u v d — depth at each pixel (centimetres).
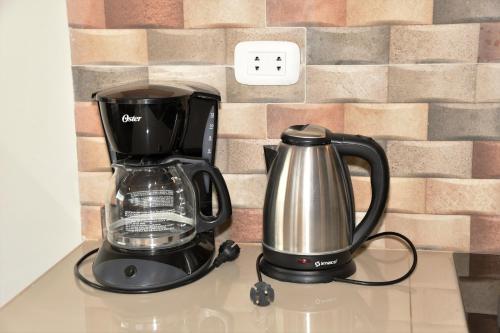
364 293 100
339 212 102
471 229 117
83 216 130
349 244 104
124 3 118
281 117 118
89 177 128
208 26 117
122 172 110
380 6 111
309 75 116
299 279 103
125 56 121
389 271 109
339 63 114
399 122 115
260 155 121
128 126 99
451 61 111
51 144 128
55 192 130
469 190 116
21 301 98
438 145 115
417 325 89
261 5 114
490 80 111
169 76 120
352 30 113
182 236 105
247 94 118
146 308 96
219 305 96
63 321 91
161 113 99
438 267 111
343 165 103
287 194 101
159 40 119
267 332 87
